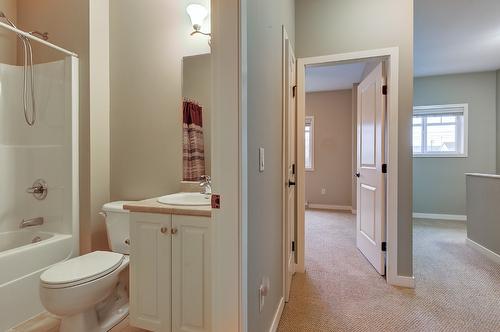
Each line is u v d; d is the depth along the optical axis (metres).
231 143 1.03
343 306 1.94
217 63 1.04
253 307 1.21
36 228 2.21
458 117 4.78
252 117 1.19
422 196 4.92
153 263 1.50
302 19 2.47
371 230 2.67
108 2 2.36
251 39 1.17
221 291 1.06
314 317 1.80
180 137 2.17
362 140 2.95
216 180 1.06
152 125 2.25
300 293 2.13
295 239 2.54
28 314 1.78
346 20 2.35
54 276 1.43
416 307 1.92
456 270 2.57
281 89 1.90
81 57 2.21
